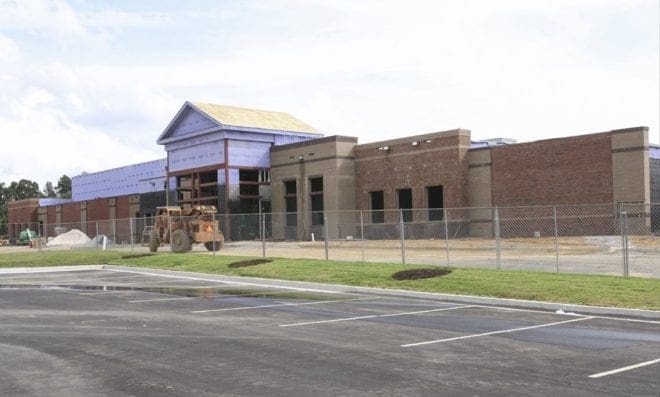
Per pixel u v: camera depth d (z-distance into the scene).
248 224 52.94
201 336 11.02
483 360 8.83
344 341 10.40
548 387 7.33
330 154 48.97
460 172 41.94
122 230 71.56
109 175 78.50
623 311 12.97
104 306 15.51
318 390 7.29
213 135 53.12
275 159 54.09
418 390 7.24
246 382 7.70
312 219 51.00
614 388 7.26
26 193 142.00
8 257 34.59
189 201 56.16
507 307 14.44
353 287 18.17
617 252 27.73
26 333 11.51
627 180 34.44
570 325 11.81
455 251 31.56
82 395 7.23
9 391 7.45
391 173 46.47
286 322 12.59
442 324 12.10
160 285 20.98
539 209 38.41
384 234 46.34
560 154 37.47
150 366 8.66
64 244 60.72
